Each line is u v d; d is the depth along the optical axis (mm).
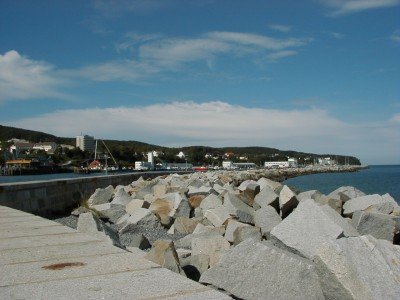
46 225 7352
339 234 6746
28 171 108750
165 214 16203
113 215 17766
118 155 121688
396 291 4973
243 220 13953
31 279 3715
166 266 7172
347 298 4977
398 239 10266
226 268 5934
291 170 121125
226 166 144750
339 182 74438
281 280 5574
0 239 5809
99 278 3666
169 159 144750
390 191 48594
